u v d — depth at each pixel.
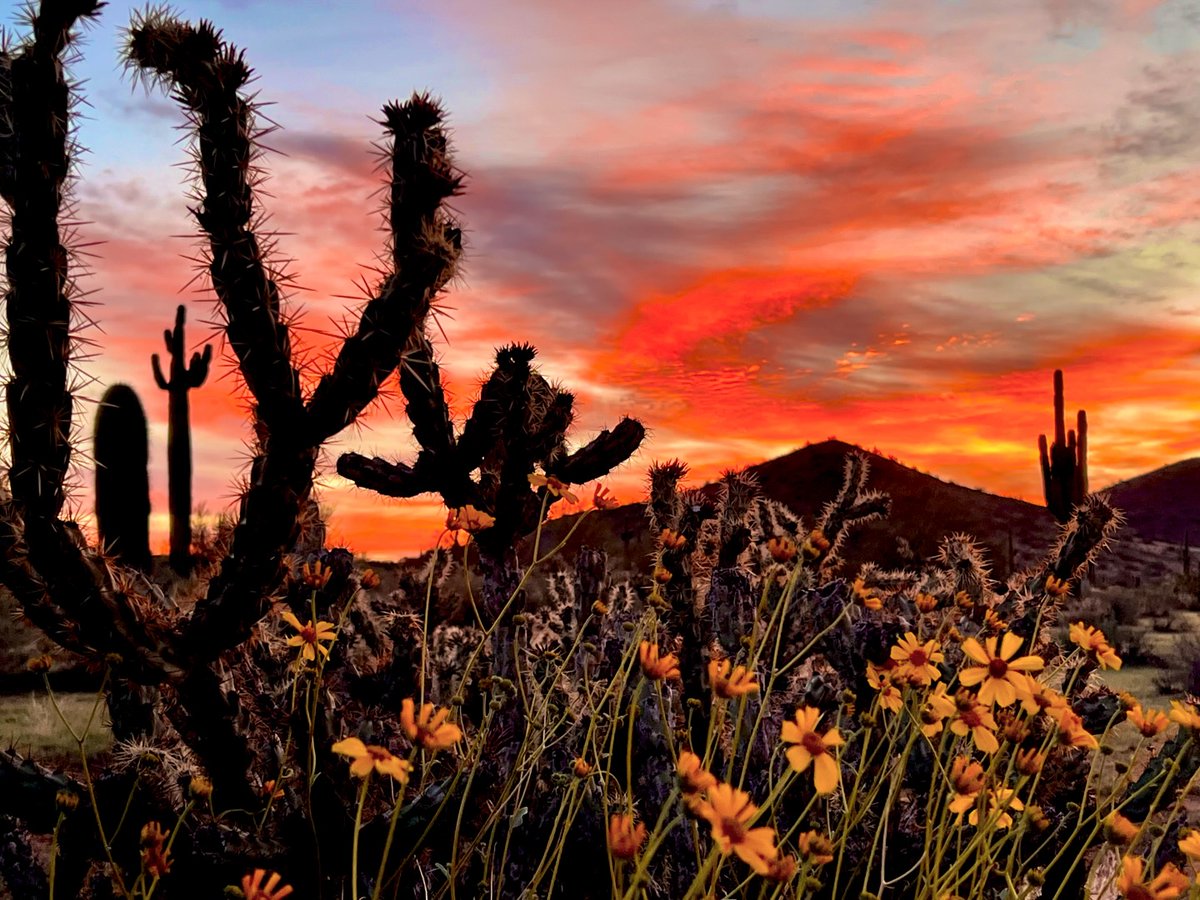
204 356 16.89
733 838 1.54
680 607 3.66
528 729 2.79
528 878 2.81
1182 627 15.62
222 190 3.32
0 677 9.08
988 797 2.35
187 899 2.55
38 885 2.63
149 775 2.68
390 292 3.36
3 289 3.07
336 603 3.71
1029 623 4.42
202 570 3.59
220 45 3.43
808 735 1.75
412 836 2.75
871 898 2.31
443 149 3.79
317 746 3.04
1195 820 3.83
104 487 14.66
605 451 4.54
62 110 3.17
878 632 3.44
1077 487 22.84
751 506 4.82
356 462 4.48
